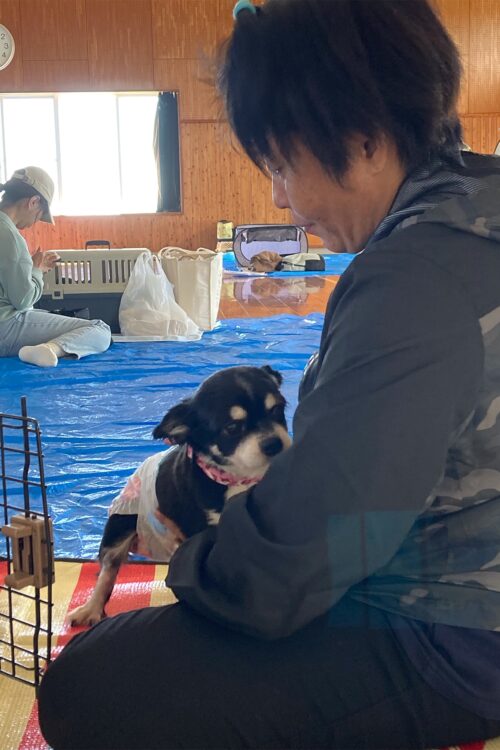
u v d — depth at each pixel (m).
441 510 1.04
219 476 1.86
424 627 1.06
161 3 11.91
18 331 5.14
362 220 1.15
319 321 6.22
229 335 5.78
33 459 3.32
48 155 12.30
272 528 1.02
